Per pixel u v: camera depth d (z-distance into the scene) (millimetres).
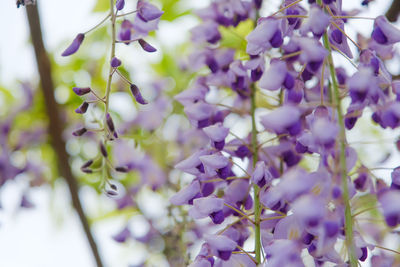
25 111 753
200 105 565
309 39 495
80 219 707
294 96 513
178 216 666
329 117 501
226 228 525
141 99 533
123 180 735
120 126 725
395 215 459
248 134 577
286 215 522
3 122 750
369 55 513
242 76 572
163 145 719
